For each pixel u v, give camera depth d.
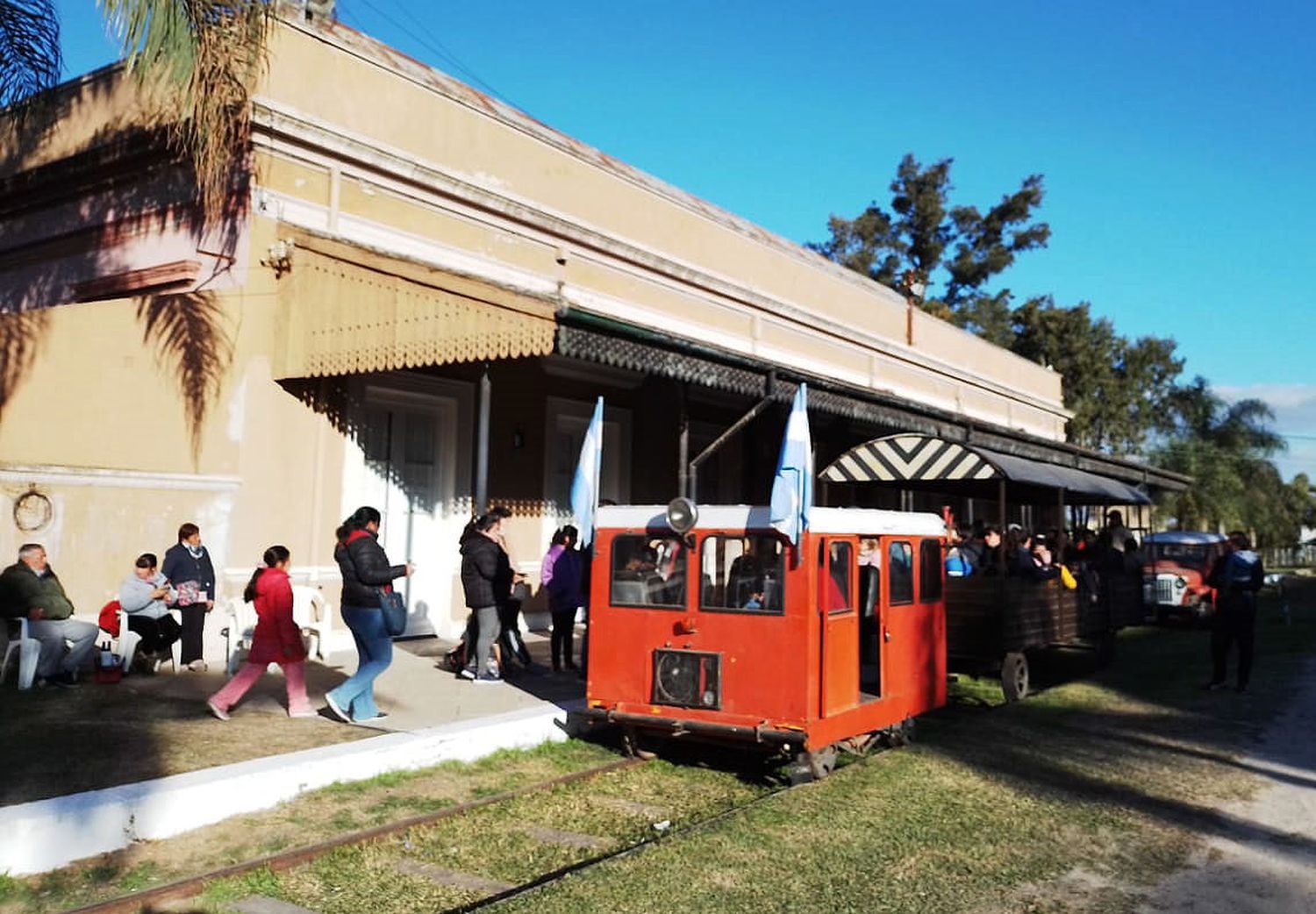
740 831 6.58
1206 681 13.56
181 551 10.18
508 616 11.26
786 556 7.87
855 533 8.49
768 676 7.84
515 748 8.72
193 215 11.90
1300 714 11.15
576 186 15.72
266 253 11.23
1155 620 23.08
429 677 10.70
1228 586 12.81
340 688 8.37
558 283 15.06
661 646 8.31
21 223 14.17
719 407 18.48
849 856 6.15
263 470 11.10
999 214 51.19
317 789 7.16
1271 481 57.34
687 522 8.02
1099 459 19.95
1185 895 5.66
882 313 24.84
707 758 8.82
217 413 11.02
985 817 7.05
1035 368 34.56
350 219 12.16
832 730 7.97
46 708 8.30
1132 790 7.86
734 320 19.22
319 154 11.86
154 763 6.91
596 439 8.88
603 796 7.65
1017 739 9.73
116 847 5.99
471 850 6.35
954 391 28.25
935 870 5.95
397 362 10.20
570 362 15.16
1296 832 6.87
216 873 5.66
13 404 11.20
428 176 12.97
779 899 5.45
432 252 13.14
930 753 8.98
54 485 9.85
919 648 9.66
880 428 18.42
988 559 13.59
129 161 12.53
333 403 11.96
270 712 8.67
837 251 51.62
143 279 12.16
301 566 11.55
